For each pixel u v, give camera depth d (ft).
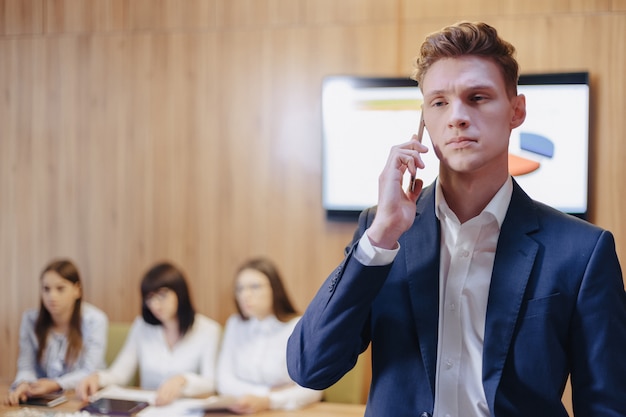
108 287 12.39
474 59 3.06
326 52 11.45
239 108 11.82
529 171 10.68
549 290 3.15
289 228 11.69
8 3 12.57
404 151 3.16
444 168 3.31
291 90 11.60
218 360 10.09
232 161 11.87
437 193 3.40
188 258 12.07
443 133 3.14
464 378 3.26
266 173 11.76
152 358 10.32
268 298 9.67
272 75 11.67
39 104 12.51
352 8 11.35
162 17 12.04
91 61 12.31
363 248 3.14
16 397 9.17
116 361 10.49
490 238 3.31
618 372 3.09
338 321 3.16
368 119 11.16
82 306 10.87
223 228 11.93
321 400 9.66
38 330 10.63
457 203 3.33
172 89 12.04
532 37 10.75
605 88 10.57
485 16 10.91
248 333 9.82
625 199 10.53
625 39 10.48
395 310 3.36
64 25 12.39
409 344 3.32
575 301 3.15
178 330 10.27
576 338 3.16
